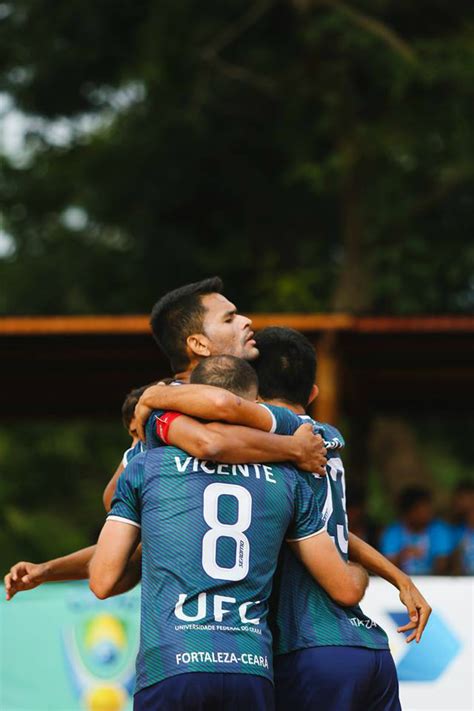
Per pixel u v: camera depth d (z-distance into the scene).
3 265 50.53
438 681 16.61
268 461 9.74
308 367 10.73
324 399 22.84
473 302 44.28
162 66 42.06
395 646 16.70
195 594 9.22
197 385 9.75
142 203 46.50
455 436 48.59
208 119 43.53
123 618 17.52
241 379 9.93
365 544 10.80
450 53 40.03
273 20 43.88
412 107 41.56
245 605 9.29
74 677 17.38
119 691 17.36
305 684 9.72
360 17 40.22
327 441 10.39
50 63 43.81
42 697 17.34
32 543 53.03
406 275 42.59
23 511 55.75
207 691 8.98
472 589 16.83
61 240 50.62
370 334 23.30
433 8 43.22
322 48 41.59
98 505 56.75
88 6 42.81
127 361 25.67
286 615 9.85
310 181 42.59
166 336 10.81
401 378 27.89
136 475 9.75
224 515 9.45
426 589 16.88
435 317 22.73
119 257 48.16
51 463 56.16
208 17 42.81
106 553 9.66
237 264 46.31
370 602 16.83
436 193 42.75
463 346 24.44
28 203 50.47
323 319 22.58
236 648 9.09
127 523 9.74
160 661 9.12
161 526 9.44
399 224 43.53
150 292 47.41
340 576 9.77
